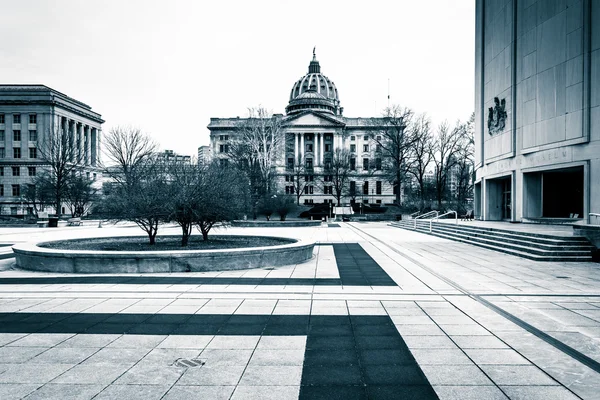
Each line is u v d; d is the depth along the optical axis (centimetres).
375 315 747
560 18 2417
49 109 8044
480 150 3641
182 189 1634
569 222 2509
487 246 1892
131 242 1731
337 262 1434
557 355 550
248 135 6612
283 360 542
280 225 3934
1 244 2148
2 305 821
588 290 955
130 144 5894
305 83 12875
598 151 2162
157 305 820
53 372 505
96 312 768
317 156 9869
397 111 7312
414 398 438
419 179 6594
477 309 786
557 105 2442
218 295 907
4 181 8075
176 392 452
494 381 475
